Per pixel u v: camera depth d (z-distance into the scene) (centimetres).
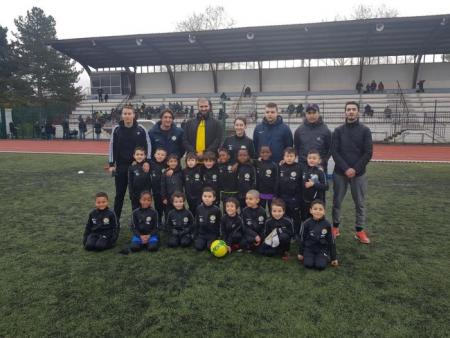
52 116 2853
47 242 471
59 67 4034
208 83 3306
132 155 511
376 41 2520
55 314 298
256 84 3194
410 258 415
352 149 469
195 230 467
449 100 2548
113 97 3306
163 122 521
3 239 482
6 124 2725
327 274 373
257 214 451
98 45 2714
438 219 570
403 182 895
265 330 276
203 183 509
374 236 493
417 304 313
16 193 782
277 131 494
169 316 295
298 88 3106
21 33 4141
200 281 357
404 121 2278
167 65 3194
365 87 2984
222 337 267
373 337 267
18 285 348
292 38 2497
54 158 1451
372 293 332
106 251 439
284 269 387
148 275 370
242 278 364
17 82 3822
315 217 399
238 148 505
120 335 270
